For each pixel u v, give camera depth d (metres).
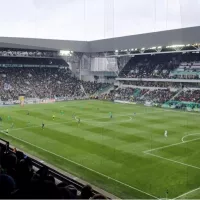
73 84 103.19
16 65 104.69
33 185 5.69
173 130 47.59
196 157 33.31
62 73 109.31
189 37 72.62
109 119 57.38
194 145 38.41
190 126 51.09
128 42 86.44
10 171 9.81
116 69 104.50
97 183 25.66
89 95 98.94
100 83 106.00
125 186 25.08
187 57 93.56
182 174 27.92
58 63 111.56
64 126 50.09
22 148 36.69
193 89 81.75
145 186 25.11
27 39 85.50
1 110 69.44
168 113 66.75
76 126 50.16
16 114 63.12
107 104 83.00
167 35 77.12
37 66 108.38
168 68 93.62
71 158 32.66
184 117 61.25
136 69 101.19
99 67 107.38
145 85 92.88
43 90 94.75
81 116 60.66
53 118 57.50
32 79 99.88
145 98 86.06
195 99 76.31
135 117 60.44
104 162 31.33
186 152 35.22
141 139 41.31
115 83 102.19
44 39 88.62
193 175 27.67
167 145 38.28
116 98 92.00
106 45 92.31
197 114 65.75
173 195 23.33
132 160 32.09
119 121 55.31
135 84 96.38
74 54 104.56
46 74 105.69
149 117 60.66
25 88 93.38
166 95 83.44
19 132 45.44
